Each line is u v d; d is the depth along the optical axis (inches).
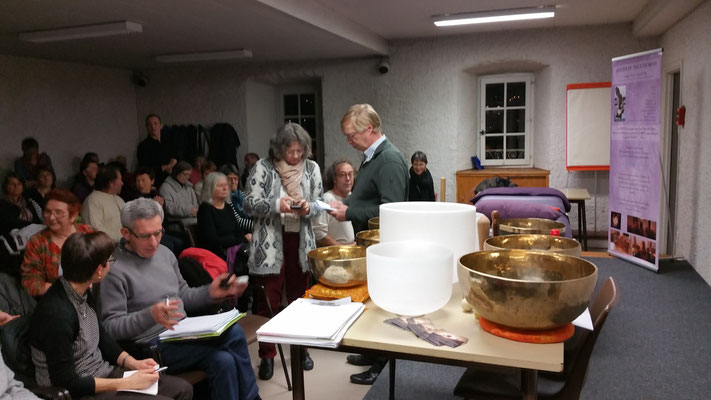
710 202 160.4
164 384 76.4
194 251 106.2
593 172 252.7
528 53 254.4
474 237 63.1
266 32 208.4
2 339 70.0
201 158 279.6
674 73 208.1
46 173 212.8
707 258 163.2
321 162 324.5
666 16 188.1
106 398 69.5
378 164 95.6
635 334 124.1
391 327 54.2
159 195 214.8
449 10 207.6
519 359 45.8
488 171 264.2
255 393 87.7
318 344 51.0
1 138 250.7
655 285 161.8
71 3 159.0
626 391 96.9
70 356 69.2
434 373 107.6
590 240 254.4
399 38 271.6
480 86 283.6
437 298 53.4
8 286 89.2
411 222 60.2
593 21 234.8
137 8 167.0
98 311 78.3
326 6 200.8
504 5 200.4
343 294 62.4
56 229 99.8
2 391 62.7
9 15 172.9
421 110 275.1
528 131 279.0
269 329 53.0
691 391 96.1
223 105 311.4
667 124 210.8
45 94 271.4
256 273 110.6
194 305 89.5
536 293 46.6
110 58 272.1
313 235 116.4
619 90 186.7
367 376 112.5
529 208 153.6
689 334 123.0
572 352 67.9
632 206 185.8
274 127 333.7
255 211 109.3
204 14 175.6
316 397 105.9
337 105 291.4
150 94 324.5
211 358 82.4
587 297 47.7
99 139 304.0
